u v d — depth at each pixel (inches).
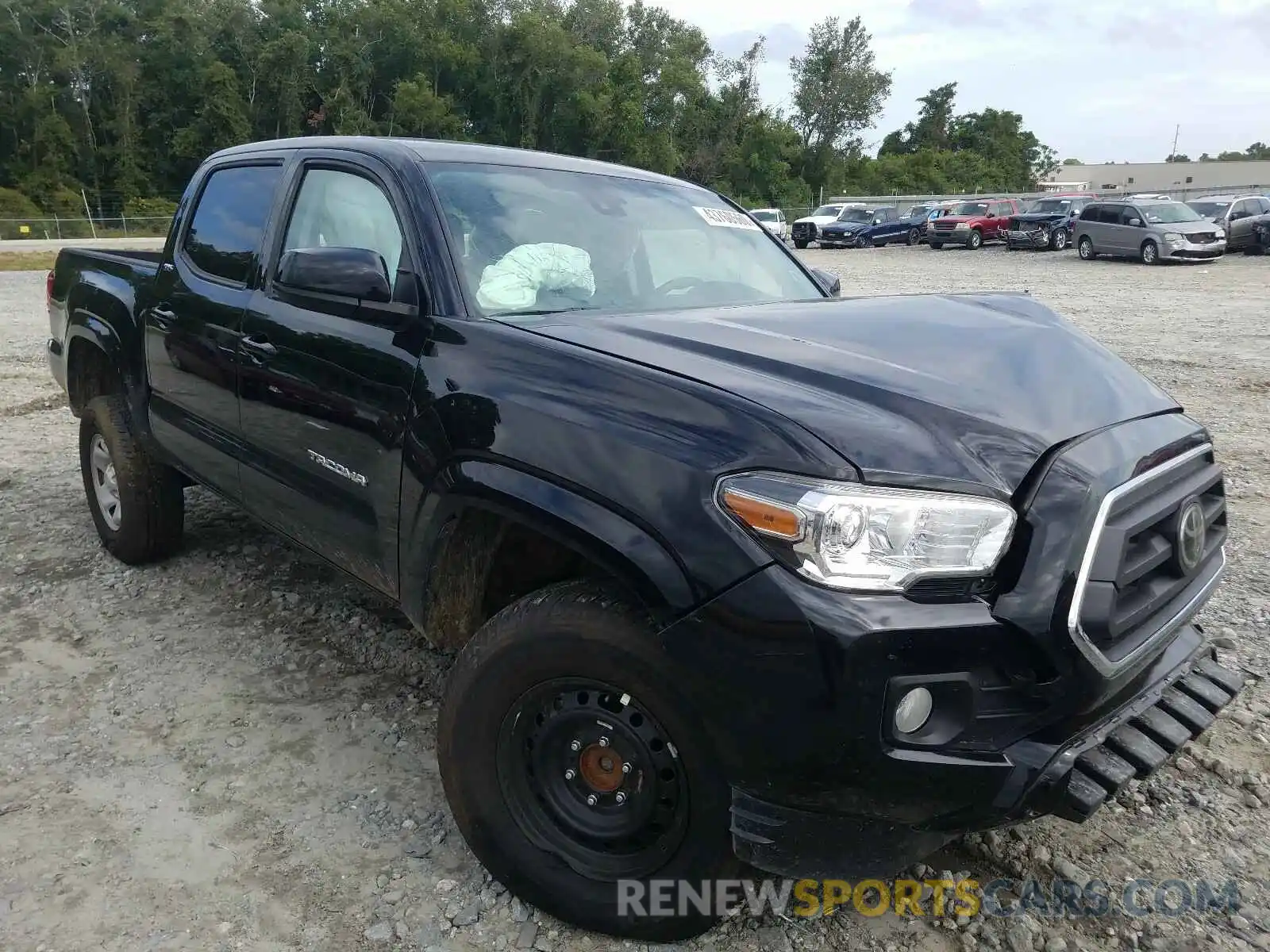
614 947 91.0
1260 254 1071.6
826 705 72.9
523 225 121.2
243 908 96.0
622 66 2551.7
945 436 81.0
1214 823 111.4
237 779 117.6
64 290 191.8
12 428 297.1
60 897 96.8
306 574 180.7
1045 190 3196.4
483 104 2780.5
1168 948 92.9
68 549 192.2
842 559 73.9
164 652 149.9
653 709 81.6
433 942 91.7
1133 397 98.0
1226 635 157.4
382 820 110.2
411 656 150.3
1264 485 241.8
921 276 887.7
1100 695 80.4
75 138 2795.3
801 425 78.5
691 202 150.3
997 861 105.0
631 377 87.4
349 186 128.0
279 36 2839.6
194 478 153.9
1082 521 78.8
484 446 92.4
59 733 127.0
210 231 154.2
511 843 93.8
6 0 2733.8
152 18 2906.0
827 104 2933.1
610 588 85.8
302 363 119.8
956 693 75.3
